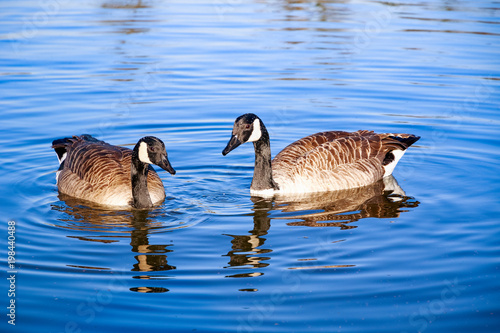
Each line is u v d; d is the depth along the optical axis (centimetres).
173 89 2175
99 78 2239
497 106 2012
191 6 3522
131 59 2445
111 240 1191
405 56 2527
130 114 1959
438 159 1673
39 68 2327
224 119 1945
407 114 1955
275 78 2288
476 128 1855
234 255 1123
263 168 1452
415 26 3019
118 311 941
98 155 1464
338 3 3647
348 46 2673
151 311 940
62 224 1266
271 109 2005
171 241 1188
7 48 2538
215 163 1680
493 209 1329
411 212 1327
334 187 1489
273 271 1059
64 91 2111
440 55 2533
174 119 1938
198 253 1134
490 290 992
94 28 2895
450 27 2983
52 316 928
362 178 1520
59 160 1611
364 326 902
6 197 1412
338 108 2005
